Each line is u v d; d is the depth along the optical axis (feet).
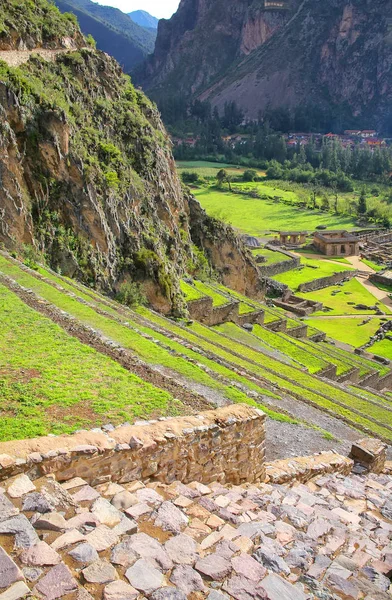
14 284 95.86
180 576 29.09
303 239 472.03
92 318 96.27
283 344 174.60
